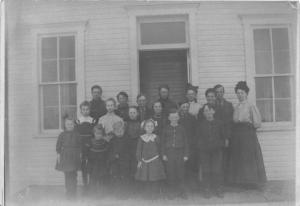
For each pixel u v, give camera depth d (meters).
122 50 5.52
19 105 5.47
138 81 5.52
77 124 5.28
